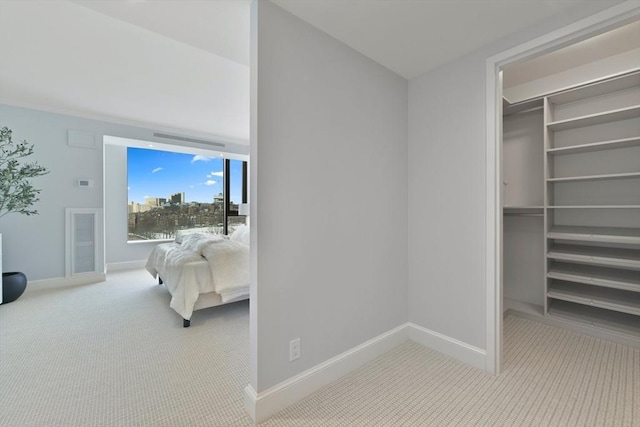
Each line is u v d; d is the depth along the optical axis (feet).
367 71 6.70
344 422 4.84
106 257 16.85
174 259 10.01
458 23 5.52
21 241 12.21
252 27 4.92
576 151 8.43
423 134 7.48
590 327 7.80
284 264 5.22
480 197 6.37
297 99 5.37
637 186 7.70
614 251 7.96
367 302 6.80
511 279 10.21
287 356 5.28
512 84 9.50
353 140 6.42
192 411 5.08
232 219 21.76
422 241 7.55
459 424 4.78
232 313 9.98
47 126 12.64
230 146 18.25
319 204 5.78
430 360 6.80
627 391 5.53
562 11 5.19
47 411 5.04
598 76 7.95
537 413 5.00
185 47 7.63
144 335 8.16
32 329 8.45
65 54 7.97
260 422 4.85
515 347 7.30
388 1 4.91
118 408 5.14
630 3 4.52
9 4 5.86
